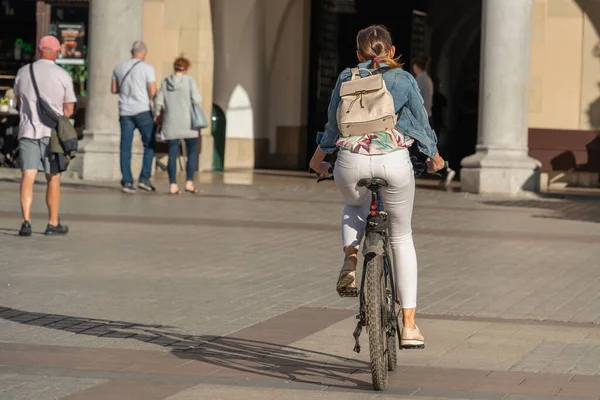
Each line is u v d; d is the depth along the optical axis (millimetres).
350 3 46750
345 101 10812
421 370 11453
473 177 33656
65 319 13680
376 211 10719
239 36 43125
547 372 11422
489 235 23016
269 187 34000
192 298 15281
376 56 11203
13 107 38094
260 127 45031
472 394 10500
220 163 41969
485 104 33719
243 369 11328
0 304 14586
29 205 21188
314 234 22562
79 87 37375
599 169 36688
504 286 16797
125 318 13820
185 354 11930
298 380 10938
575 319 14328
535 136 36938
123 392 10328
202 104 40062
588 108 36719
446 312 14664
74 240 20719
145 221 23844
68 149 20984
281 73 45469
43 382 10609
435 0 51688
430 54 52156
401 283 11320
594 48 36625
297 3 45031
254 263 18562
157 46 39562
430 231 23516
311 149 45312
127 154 30281
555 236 23078
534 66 36875
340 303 15125
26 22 41844
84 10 39062
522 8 33406
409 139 11000
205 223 23828
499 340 12938
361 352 12227
